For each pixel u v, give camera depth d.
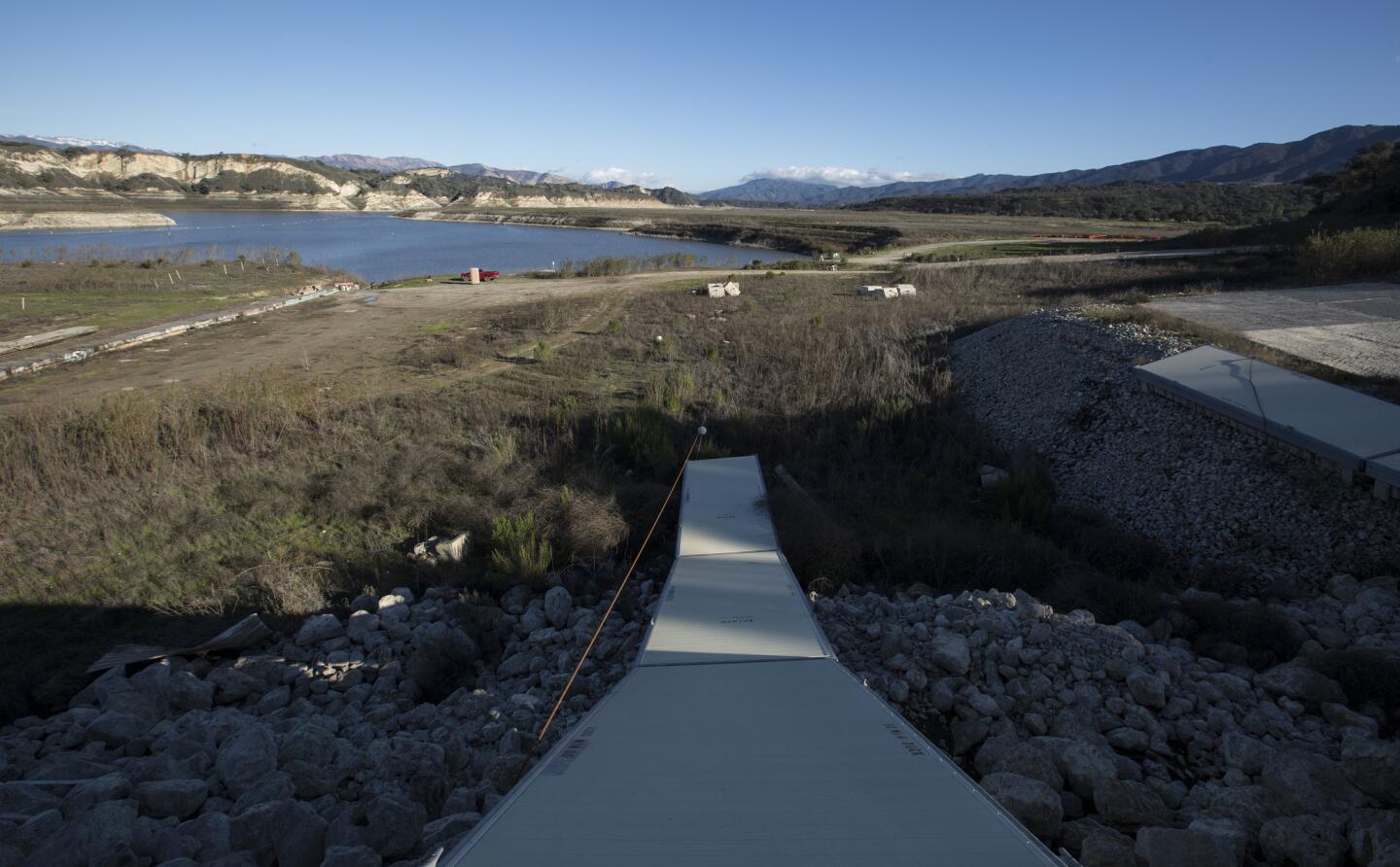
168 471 13.09
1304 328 17.09
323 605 9.33
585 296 35.09
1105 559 9.95
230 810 5.07
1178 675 6.56
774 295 34.78
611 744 4.00
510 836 2.92
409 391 18.92
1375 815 4.35
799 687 4.96
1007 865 2.60
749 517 9.91
